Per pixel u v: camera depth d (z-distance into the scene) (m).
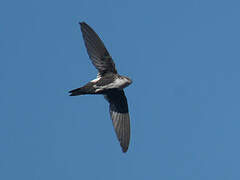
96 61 15.80
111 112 16.84
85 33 15.69
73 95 15.62
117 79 15.80
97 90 15.65
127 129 16.94
